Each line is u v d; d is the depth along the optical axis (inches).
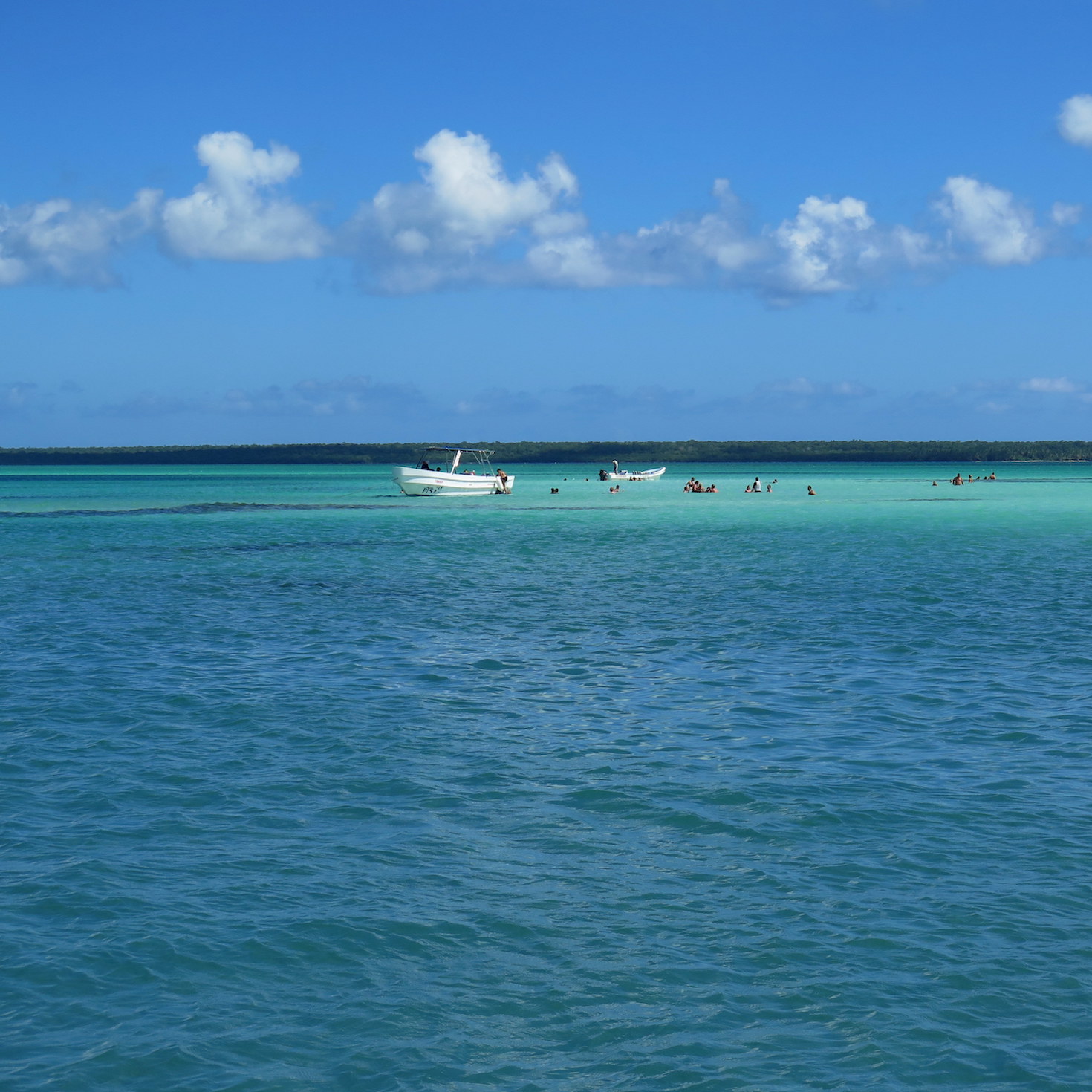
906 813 497.7
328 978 351.6
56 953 365.1
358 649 912.9
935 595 1217.4
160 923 387.2
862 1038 319.0
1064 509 3152.1
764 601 1189.1
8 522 2642.7
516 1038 320.5
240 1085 299.0
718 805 510.6
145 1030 323.0
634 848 457.7
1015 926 383.9
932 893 410.6
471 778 551.8
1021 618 1043.9
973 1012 331.3
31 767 568.4
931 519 2687.0
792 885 418.6
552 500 3814.0
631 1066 307.4
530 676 800.9
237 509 3284.9
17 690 744.3
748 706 702.5
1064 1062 307.1
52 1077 300.5
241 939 375.9
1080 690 740.0
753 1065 307.3
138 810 503.8
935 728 645.9
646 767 570.9
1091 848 453.1
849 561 1626.5
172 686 759.1
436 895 410.9
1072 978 349.1
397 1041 319.0
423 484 3804.1
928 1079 300.7
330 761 580.4
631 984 348.5
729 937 378.0
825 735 631.2
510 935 379.6
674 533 2265.0
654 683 773.9
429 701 721.0
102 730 641.0
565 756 590.2
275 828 480.7
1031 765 569.6
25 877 424.8
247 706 703.1
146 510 3193.9
